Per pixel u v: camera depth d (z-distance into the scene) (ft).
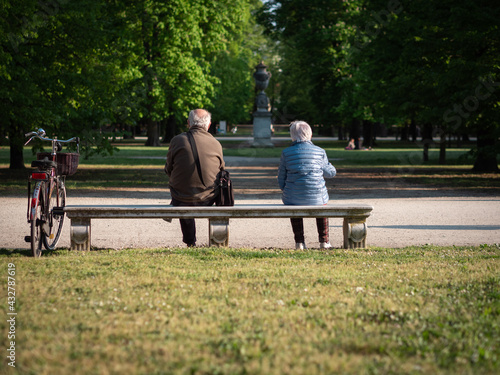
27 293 17.03
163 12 120.57
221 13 129.39
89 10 62.44
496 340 13.42
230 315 15.20
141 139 251.19
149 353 12.24
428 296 17.33
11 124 64.08
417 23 77.10
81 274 19.75
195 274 19.89
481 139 79.87
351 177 73.82
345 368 11.55
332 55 155.53
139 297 16.81
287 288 18.12
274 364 11.76
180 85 138.41
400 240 29.78
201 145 26.21
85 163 97.04
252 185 61.62
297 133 27.48
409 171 84.07
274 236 31.07
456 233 31.83
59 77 62.18
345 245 26.91
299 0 152.05
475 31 67.82
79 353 12.25
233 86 209.26
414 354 12.61
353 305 16.20
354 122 177.88
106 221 35.60
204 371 11.37
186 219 26.68
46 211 24.09
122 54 73.31
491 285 18.85
